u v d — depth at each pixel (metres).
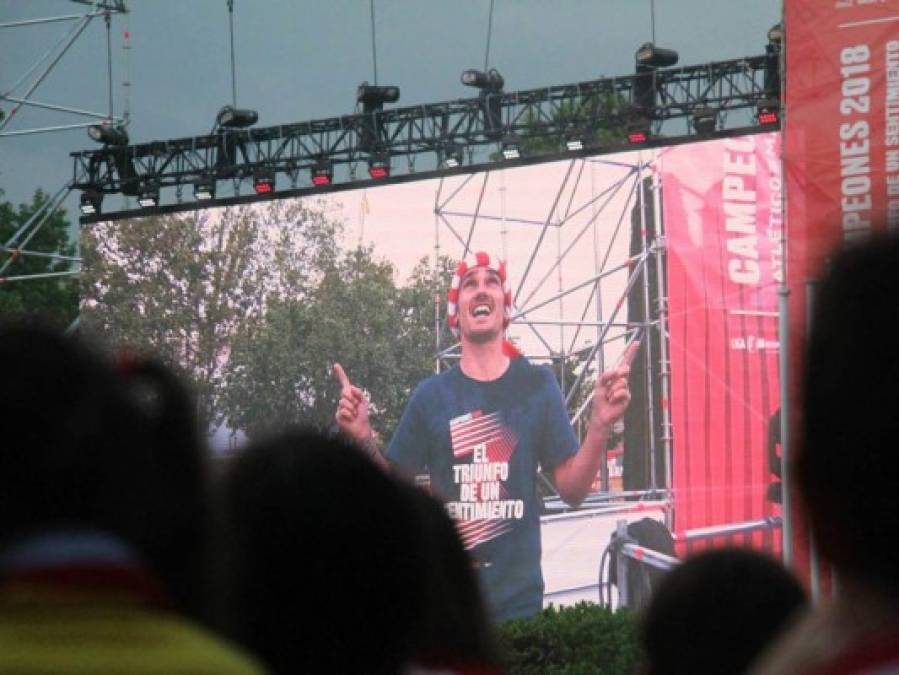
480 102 24.11
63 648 1.41
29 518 1.45
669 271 23.00
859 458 1.37
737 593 3.24
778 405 21.95
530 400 23.83
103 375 1.52
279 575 2.50
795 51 18.91
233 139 25.53
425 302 24.66
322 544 2.49
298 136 25.22
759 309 22.55
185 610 1.58
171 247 26.09
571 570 23.30
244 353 25.62
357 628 2.51
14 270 48.84
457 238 24.44
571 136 23.59
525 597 23.50
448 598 3.04
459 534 3.22
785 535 17.44
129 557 1.49
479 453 24.08
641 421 23.06
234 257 25.77
